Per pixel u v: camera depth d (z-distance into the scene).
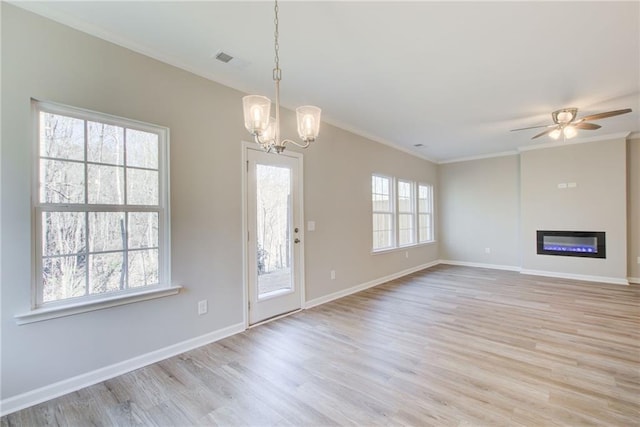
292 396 2.06
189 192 2.79
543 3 1.98
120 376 2.32
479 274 6.02
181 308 2.72
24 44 1.98
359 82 3.14
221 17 2.11
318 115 1.85
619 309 3.77
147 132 2.56
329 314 3.72
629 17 2.11
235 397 2.06
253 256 3.36
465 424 1.76
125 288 2.43
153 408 1.95
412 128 4.79
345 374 2.33
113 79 2.34
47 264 2.08
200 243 2.87
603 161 5.28
